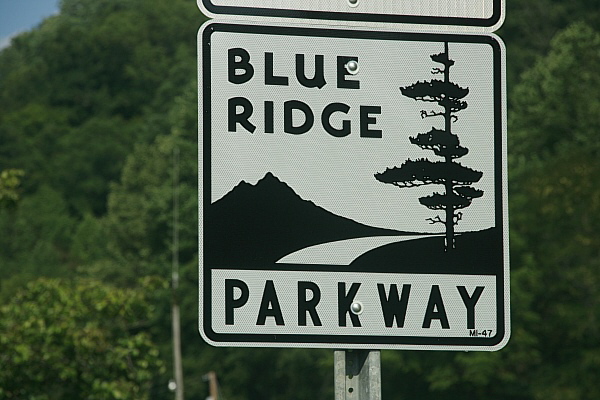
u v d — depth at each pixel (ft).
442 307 21.16
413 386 299.17
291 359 351.67
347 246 20.94
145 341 93.76
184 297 376.07
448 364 291.38
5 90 600.39
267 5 21.09
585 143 352.49
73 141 536.42
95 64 586.45
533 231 310.45
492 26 21.77
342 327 20.81
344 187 21.02
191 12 606.14
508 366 296.71
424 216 21.21
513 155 357.00
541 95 374.02
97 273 410.72
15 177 84.58
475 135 21.58
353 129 21.17
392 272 21.04
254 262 20.67
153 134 496.23
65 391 90.89
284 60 21.08
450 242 21.24
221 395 360.48
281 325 20.67
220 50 20.94
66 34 597.11
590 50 375.86
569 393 288.92
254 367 362.33
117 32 591.78
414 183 21.24
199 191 20.67
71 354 89.66
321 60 21.17
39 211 497.87
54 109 577.43
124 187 432.66
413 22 21.54
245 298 20.61
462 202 21.38
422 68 21.54
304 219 20.83
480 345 21.17
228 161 20.77
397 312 21.01
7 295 409.90
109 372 91.86
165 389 364.79
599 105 358.43
